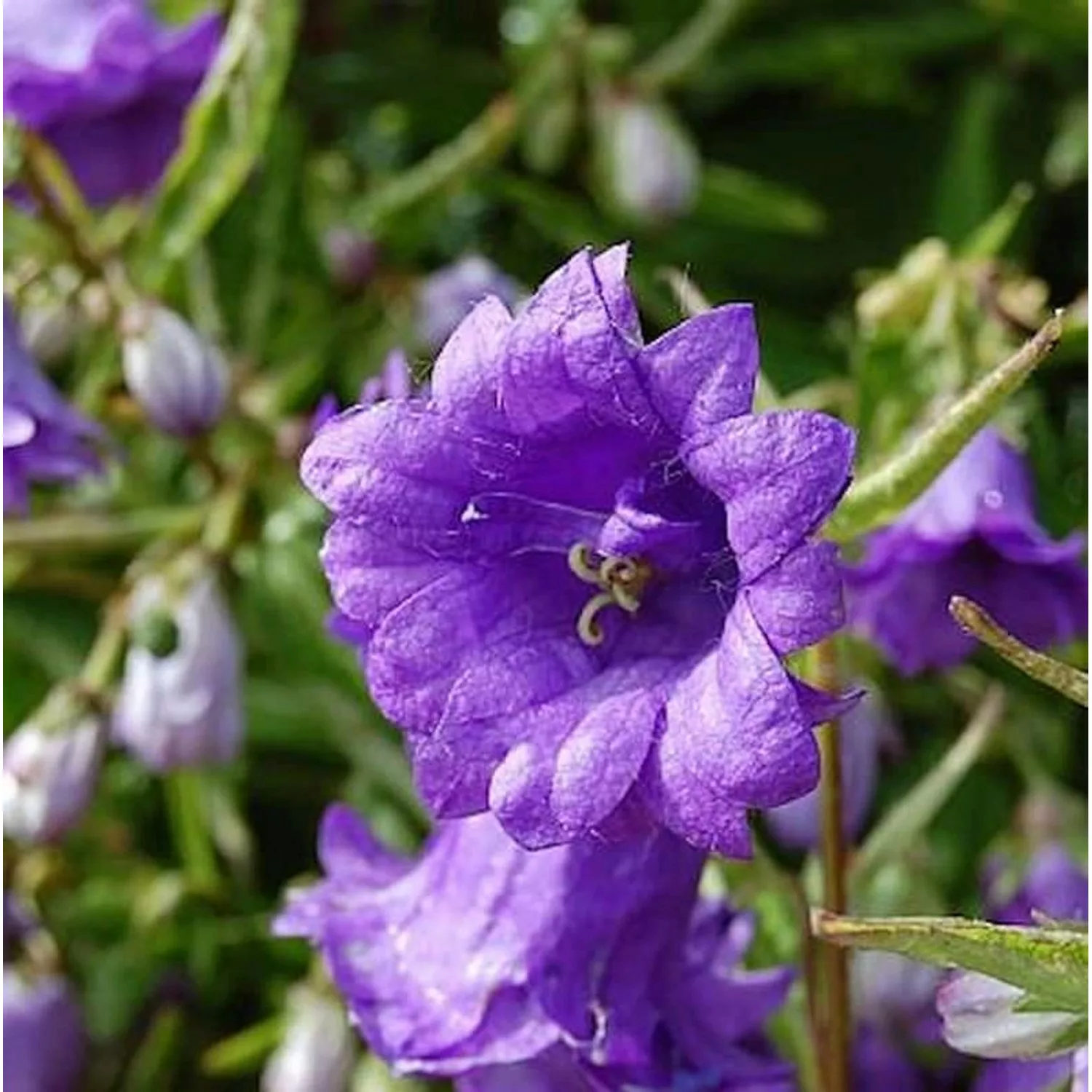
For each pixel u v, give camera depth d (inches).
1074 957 10.7
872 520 11.5
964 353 13.9
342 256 16.2
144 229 15.3
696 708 10.4
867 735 13.4
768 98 17.4
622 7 17.3
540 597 10.9
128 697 14.9
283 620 15.6
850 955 12.7
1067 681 10.7
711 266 16.8
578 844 11.6
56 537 15.3
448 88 17.2
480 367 10.8
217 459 15.6
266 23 15.0
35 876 15.2
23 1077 15.2
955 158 16.4
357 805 15.8
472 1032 11.7
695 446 10.5
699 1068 11.9
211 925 15.9
